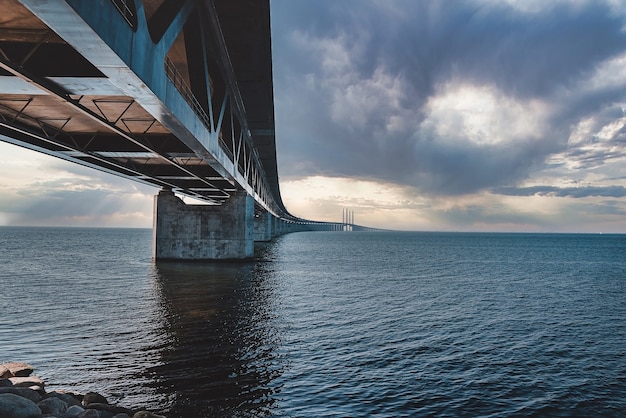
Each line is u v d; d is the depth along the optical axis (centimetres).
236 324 1866
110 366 1264
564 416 1066
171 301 2408
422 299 2888
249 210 4797
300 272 4222
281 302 2489
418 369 1366
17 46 1229
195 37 2020
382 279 4006
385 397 1116
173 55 2277
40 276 3678
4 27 1173
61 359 1323
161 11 1489
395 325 2025
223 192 5344
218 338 1619
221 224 4597
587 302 3034
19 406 732
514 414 1060
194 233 4628
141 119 2100
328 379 1223
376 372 1312
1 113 1920
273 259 5822
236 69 3212
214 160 2742
